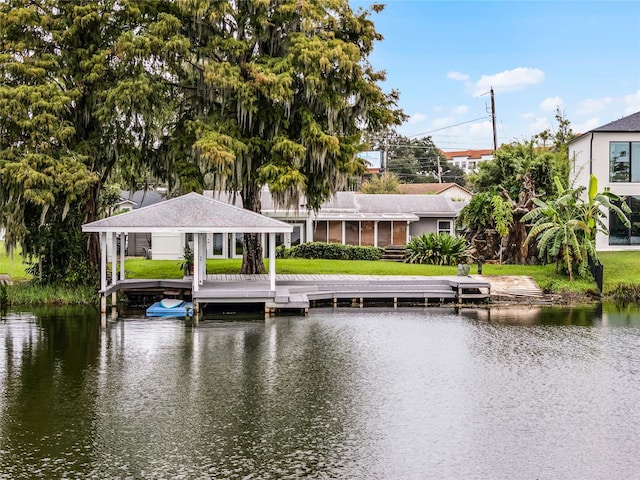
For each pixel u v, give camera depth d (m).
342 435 9.44
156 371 13.11
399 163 78.44
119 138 23.02
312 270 26.81
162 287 22.70
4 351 14.96
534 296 23.39
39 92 20.78
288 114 23.34
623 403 11.04
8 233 21.39
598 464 8.47
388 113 25.08
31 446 8.96
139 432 9.52
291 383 12.23
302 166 23.83
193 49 23.06
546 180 30.80
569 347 15.60
